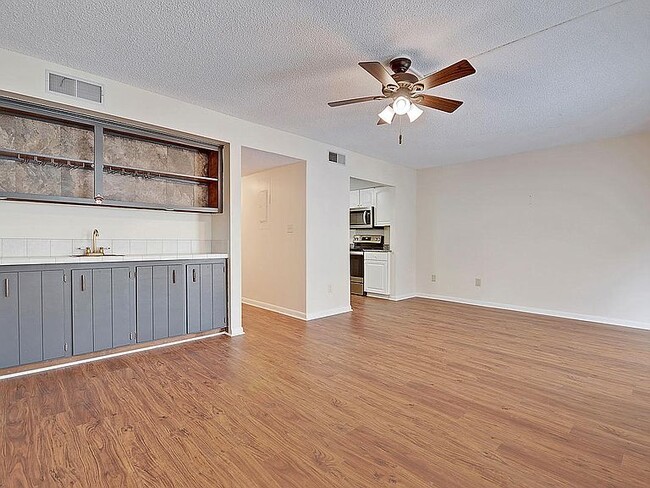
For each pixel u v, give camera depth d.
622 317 4.41
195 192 3.91
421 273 6.47
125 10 2.07
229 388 2.52
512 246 5.34
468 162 5.83
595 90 3.06
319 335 3.89
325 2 2.00
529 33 2.25
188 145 3.69
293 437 1.92
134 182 3.50
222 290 3.83
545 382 2.66
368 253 6.48
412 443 1.88
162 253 3.75
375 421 2.09
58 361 2.87
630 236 4.36
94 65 2.73
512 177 5.33
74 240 3.23
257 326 4.26
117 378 2.67
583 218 4.70
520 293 5.26
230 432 1.96
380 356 3.22
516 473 1.64
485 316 4.88
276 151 4.20
